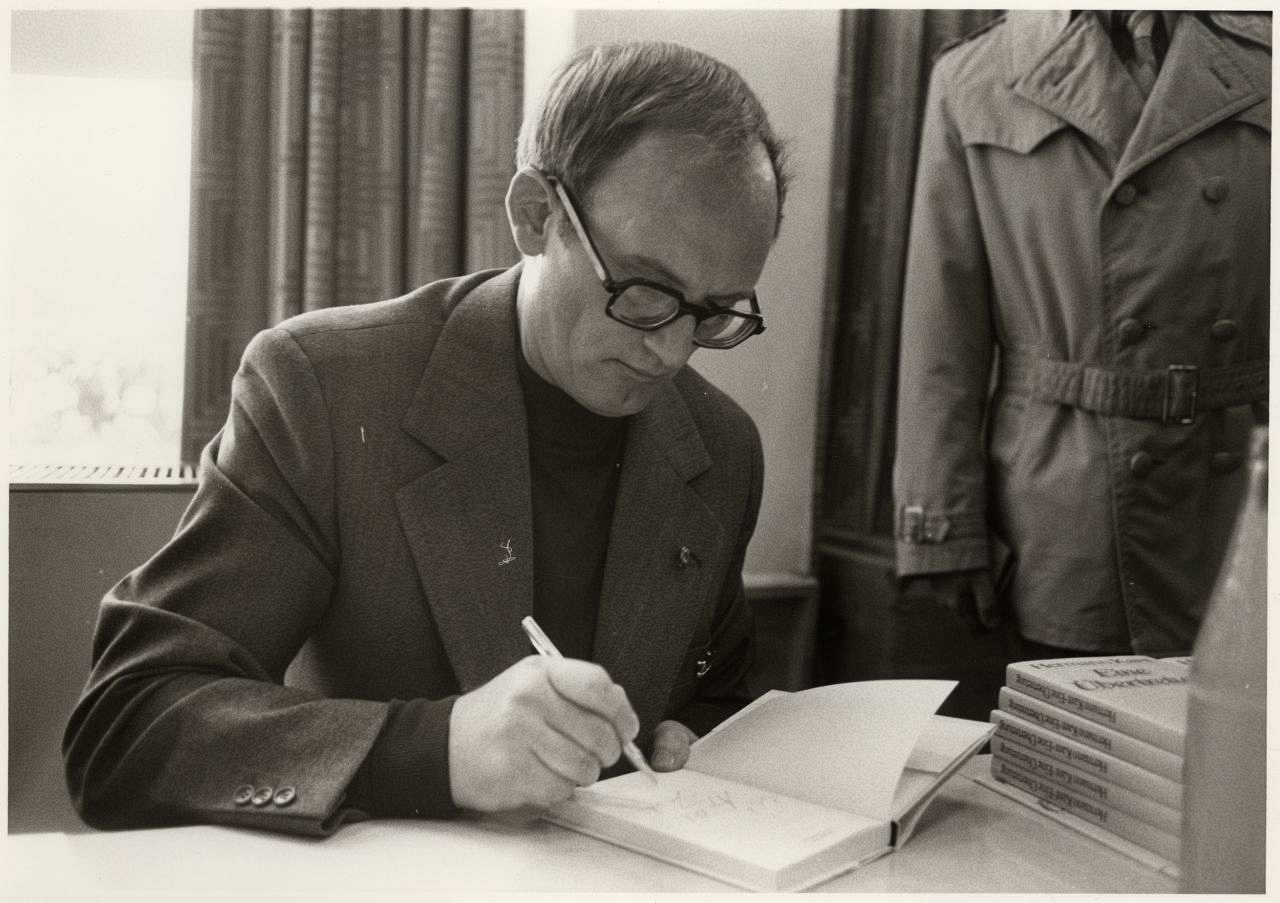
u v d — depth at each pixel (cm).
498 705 73
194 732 75
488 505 93
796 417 199
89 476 125
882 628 188
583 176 81
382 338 97
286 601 87
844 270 204
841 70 195
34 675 113
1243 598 60
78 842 70
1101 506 141
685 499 101
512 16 179
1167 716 76
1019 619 150
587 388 87
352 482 92
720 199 78
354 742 73
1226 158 140
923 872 69
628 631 96
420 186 181
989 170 151
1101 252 141
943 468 152
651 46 83
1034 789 85
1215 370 140
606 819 71
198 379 170
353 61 177
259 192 173
